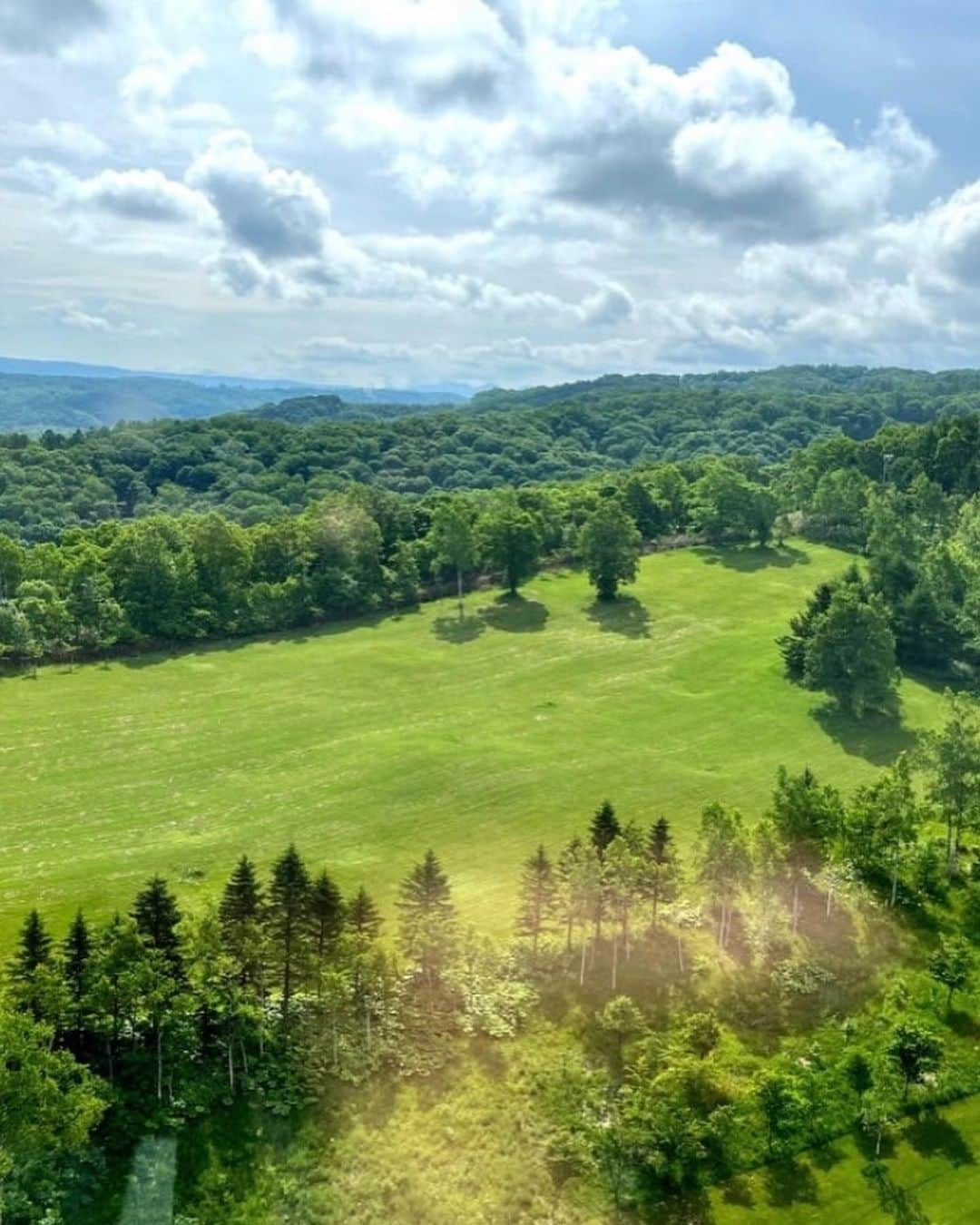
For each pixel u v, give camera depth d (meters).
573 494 176.62
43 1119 39.38
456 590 152.00
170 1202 41.03
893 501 168.62
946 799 68.94
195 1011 48.62
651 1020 53.16
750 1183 44.84
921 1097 49.44
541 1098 48.06
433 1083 48.34
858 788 73.19
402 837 75.44
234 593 134.38
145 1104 45.16
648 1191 44.12
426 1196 42.72
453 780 85.12
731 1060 51.19
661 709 107.88
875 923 62.06
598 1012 53.34
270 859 71.12
